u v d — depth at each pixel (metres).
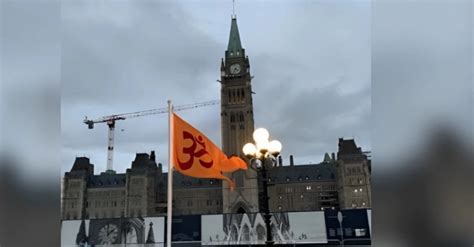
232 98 93.31
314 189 87.81
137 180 90.06
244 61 95.38
